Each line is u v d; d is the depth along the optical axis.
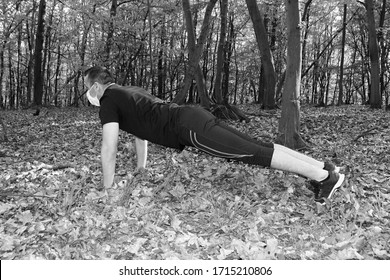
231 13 29.09
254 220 3.63
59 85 41.09
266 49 16.86
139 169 4.82
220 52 14.83
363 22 31.16
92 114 21.86
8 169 6.46
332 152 7.51
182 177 4.93
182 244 3.23
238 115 14.07
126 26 19.47
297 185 4.50
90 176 5.07
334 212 3.82
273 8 25.27
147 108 4.00
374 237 3.24
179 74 36.66
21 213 3.82
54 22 28.36
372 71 20.88
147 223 3.51
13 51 33.75
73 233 3.35
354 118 14.27
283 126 8.17
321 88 40.06
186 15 12.72
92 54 19.86
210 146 3.93
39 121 17.34
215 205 3.93
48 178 5.38
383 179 4.88
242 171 5.06
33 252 3.16
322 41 40.22
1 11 26.12
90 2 20.64
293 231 3.37
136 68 30.03
